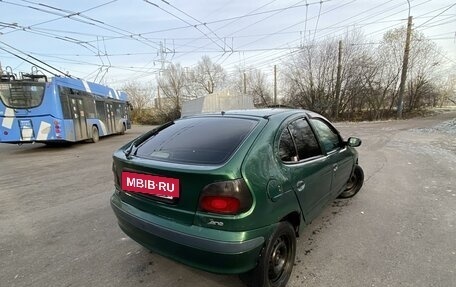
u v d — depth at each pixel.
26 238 3.40
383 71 26.73
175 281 2.49
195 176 1.95
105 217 4.02
